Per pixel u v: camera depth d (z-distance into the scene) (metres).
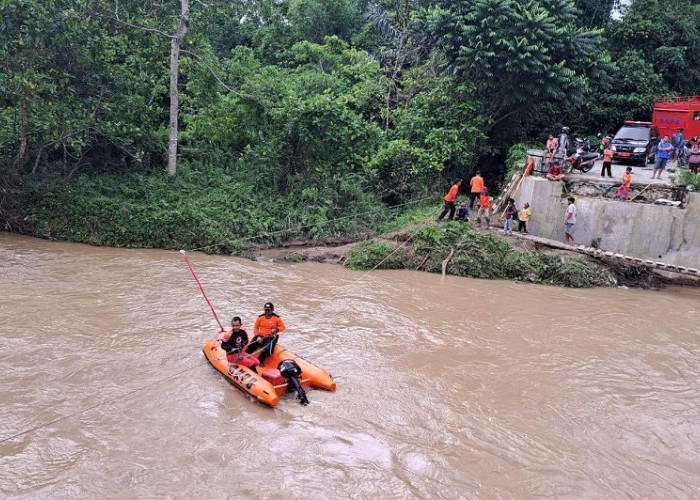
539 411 9.20
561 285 16.58
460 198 22.09
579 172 20.62
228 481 7.15
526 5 21.88
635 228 17.48
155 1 21.02
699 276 15.78
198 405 8.91
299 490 7.02
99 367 9.97
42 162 20.70
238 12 21.92
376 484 7.20
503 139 25.12
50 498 6.77
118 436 8.04
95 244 18.28
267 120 22.38
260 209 20.20
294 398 9.27
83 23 19.12
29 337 10.99
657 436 8.66
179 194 19.91
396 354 11.09
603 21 30.08
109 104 19.53
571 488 7.31
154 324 11.92
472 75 22.89
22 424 8.23
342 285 15.36
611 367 10.95
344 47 30.59
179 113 24.33
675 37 29.31
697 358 11.55
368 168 22.06
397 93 25.92
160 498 6.82
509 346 11.76
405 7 28.14
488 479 7.42
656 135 24.14
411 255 17.61
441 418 8.83
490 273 16.84
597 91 28.20
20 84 17.42
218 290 14.31
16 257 16.27
